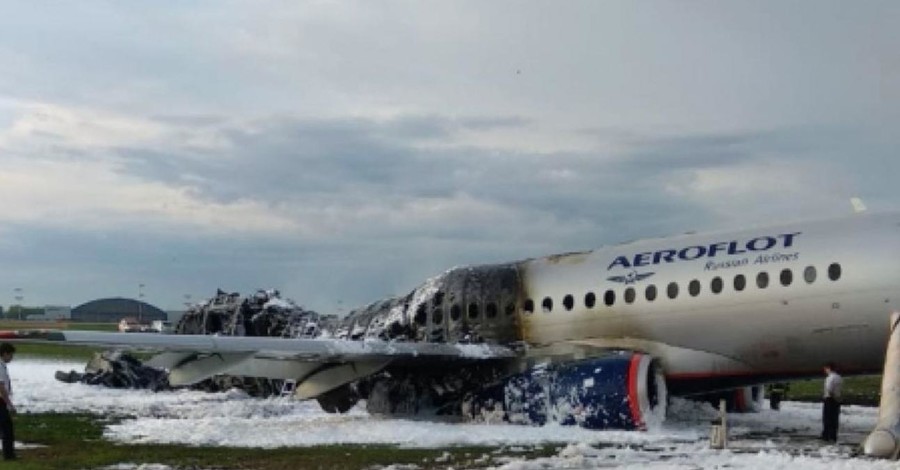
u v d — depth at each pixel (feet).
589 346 77.41
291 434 69.72
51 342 64.23
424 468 53.21
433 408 82.53
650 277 75.61
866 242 67.36
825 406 67.31
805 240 69.97
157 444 65.00
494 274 84.79
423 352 76.18
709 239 75.46
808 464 52.95
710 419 84.79
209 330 110.42
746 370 72.33
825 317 67.82
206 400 106.01
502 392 75.56
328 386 81.92
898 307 65.21
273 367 83.20
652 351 75.05
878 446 55.93
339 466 54.13
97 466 54.49
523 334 81.71
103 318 513.04
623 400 69.82
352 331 95.09
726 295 71.72
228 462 55.98
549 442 64.44
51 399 106.11
